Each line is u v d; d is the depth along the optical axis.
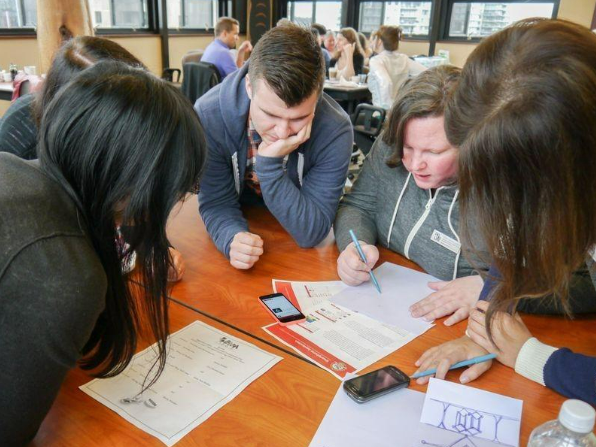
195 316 1.04
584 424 0.54
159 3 6.57
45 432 0.74
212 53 5.42
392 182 1.37
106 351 0.78
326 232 1.40
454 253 1.21
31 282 0.56
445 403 0.81
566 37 0.56
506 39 0.62
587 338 1.00
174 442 0.72
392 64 4.98
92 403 0.79
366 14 7.72
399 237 1.35
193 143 0.63
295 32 1.17
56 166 0.61
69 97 0.60
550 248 0.59
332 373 0.88
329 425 0.76
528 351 0.88
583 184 0.56
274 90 1.14
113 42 1.27
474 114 0.63
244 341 0.96
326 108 1.40
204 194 1.44
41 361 0.60
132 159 0.59
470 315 0.98
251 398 0.81
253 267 1.27
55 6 2.71
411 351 0.95
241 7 7.96
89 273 0.60
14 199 0.58
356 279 1.18
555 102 0.53
